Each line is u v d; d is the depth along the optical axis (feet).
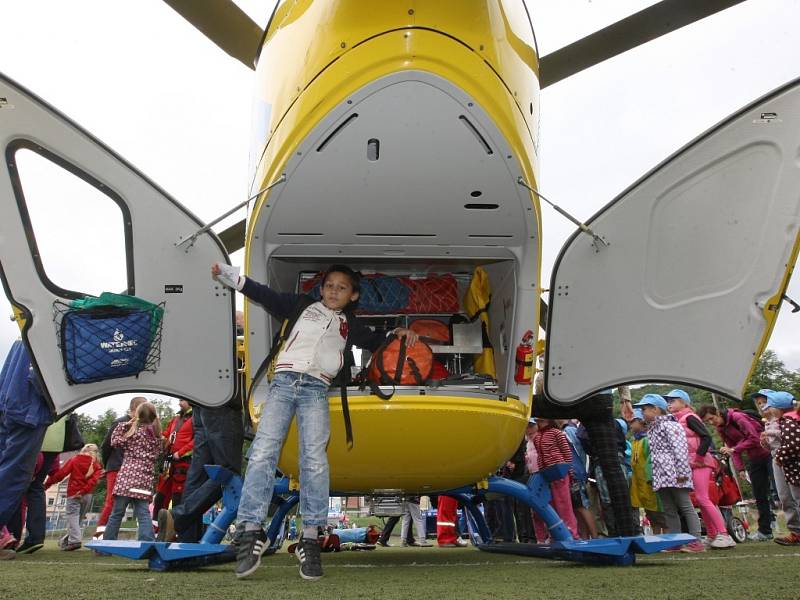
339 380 8.93
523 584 7.00
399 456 9.59
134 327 10.06
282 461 10.40
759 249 9.87
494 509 21.42
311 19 9.37
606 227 10.41
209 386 10.79
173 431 19.24
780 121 9.61
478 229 10.57
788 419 16.20
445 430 9.32
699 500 15.99
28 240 9.56
